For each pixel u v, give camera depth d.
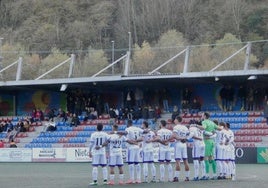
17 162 53.12
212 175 30.75
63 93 62.22
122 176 28.83
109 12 135.50
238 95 56.50
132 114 57.12
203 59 84.88
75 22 132.50
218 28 122.06
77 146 56.69
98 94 60.50
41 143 58.62
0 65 80.31
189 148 45.91
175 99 58.66
